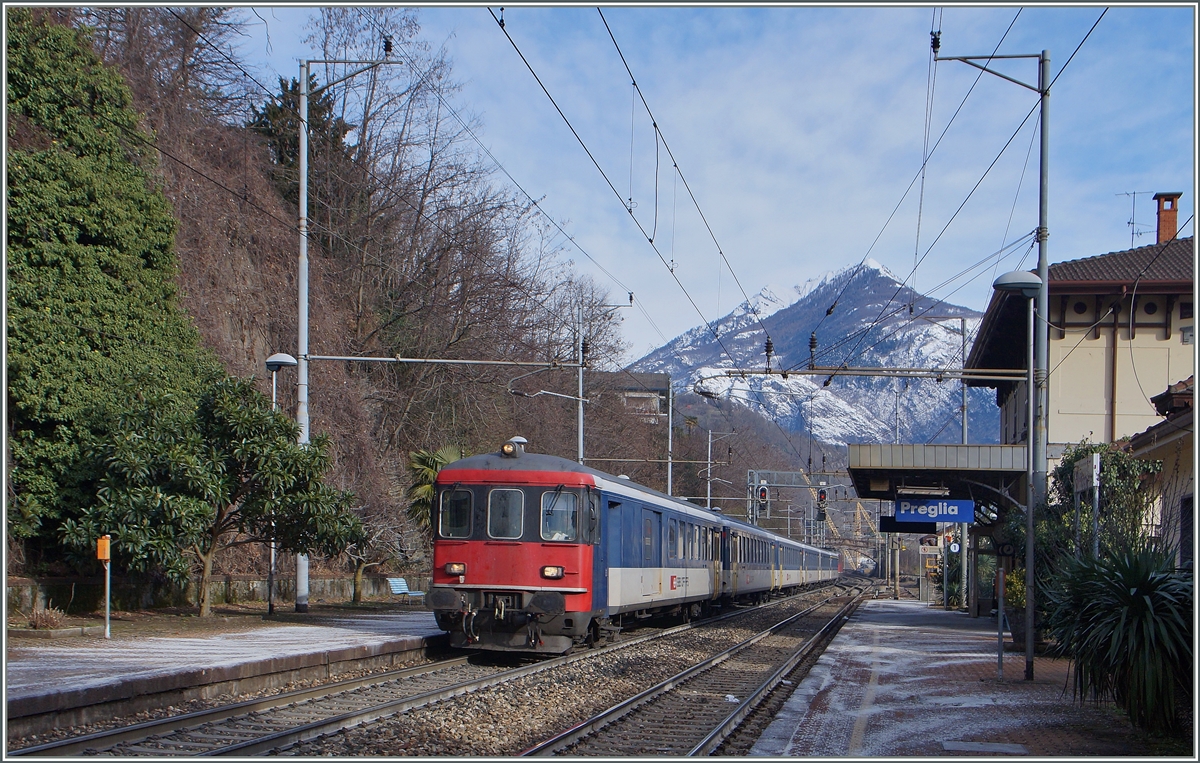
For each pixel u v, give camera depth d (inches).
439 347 1489.9
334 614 828.0
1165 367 1086.4
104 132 738.8
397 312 1469.0
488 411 1601.9
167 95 1132.5
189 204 1047.0
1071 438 1086.4
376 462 1270.9
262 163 1338.6
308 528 709.3
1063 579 437.1
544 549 621.3
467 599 620.7
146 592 765.3
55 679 383.2
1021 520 786.2
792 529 3115.2
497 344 1616.6
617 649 695.7
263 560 978.1
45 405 664.4
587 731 387.5
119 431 655.1
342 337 1344.7
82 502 677.9
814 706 483.2
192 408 753.0
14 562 669.3
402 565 1277.1
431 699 437.7
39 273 671.8
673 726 415.2
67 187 692.7
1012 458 900.0
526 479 631.8
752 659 706.8
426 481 1052.5
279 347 1167.6
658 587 819.4
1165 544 481.4
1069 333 1103.6
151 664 440.5
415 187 1534.2
